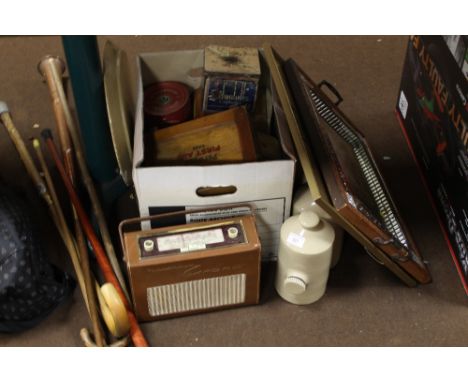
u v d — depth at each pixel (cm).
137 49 233
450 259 174
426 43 186
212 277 151
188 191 148
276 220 160
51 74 194
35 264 151
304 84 166
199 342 156
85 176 175
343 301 164
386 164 200
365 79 226
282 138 148
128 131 164
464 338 158
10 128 182
